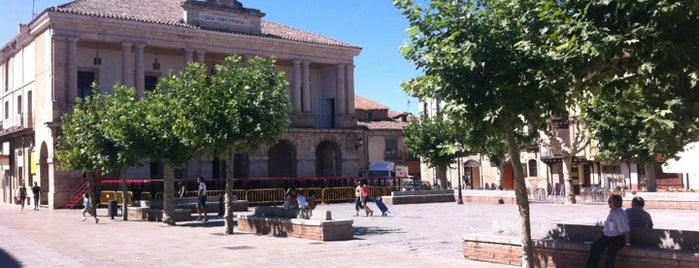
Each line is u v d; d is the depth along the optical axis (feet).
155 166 139.54
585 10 26.40
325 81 170.81
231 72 65.51
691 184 123.03
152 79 144.25
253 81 65.36
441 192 129.29
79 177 125.39
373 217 86.79
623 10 26.17
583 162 144.25
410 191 125.29
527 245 33.14
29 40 137.90
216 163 151.64
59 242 57.57
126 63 131.85
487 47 30.53
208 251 49.24
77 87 132.46
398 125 212.23
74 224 81.56
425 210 101.86
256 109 64.08
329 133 161.68
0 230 71.41
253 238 59.62
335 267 39.45
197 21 143.54
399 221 78.23
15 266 42.09
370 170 193.57
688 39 25.34
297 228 59.06
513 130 33.19
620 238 31.83
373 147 205.87
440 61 31.14
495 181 180.96
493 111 30.63
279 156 163.63
